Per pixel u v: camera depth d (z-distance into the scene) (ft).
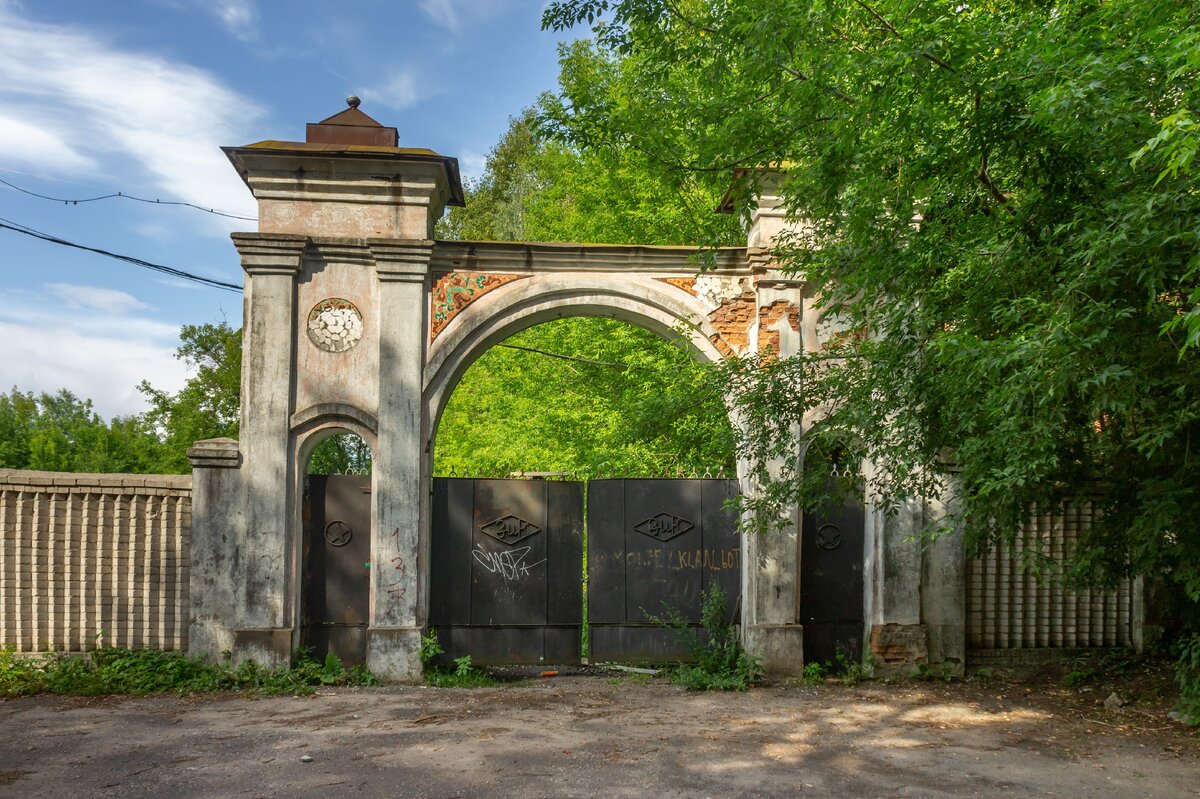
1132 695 27.37
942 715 25.22
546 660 31.40
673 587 31.73
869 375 24.32
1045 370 16.60
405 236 30.40
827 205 23.53
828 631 31.35
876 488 27.58
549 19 25.93
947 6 20.67
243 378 29.55
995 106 18.49
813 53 21.63
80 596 29.22
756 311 31.32
